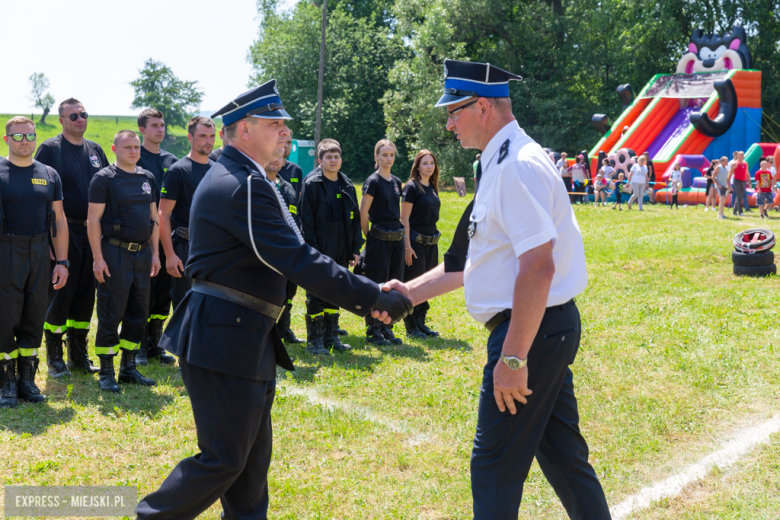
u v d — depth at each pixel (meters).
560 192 2.58
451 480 3.74
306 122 44.62
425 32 35.59
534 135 35.72
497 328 2.65
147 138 6.26
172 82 64.25
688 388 5.13
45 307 4.96
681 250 11.95
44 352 6.42
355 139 46.78
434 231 7.16
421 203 6.97
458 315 8.11
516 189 2.44
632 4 31.52
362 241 6.59
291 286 6.77
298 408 4.80
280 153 2.97
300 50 46.16
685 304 8.06
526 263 2.40
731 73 24.56
